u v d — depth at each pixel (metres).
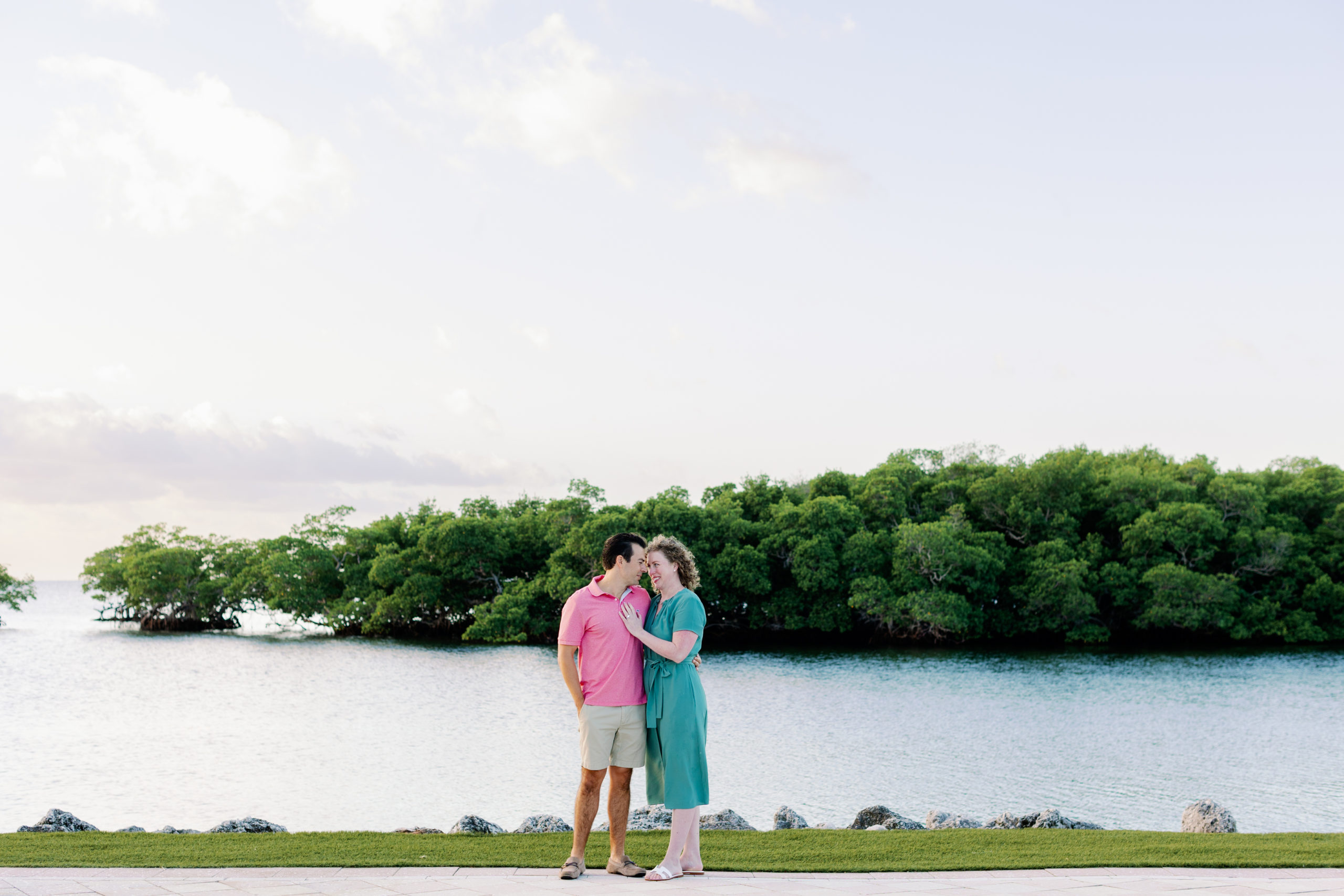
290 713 39.16
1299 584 71.50
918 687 46.25
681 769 7.42
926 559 69.44
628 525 73.75
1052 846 9.22
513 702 42.41
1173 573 66.75
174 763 28.62
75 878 7.25
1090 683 47.47
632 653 7.48
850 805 22.98
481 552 80.19
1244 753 29.47
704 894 6.74
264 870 7.63
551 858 8.44
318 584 83.88
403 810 22.67
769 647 70.00
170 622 89.31
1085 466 79.38
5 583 88.12
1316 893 6.91
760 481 85.44
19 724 36.38
